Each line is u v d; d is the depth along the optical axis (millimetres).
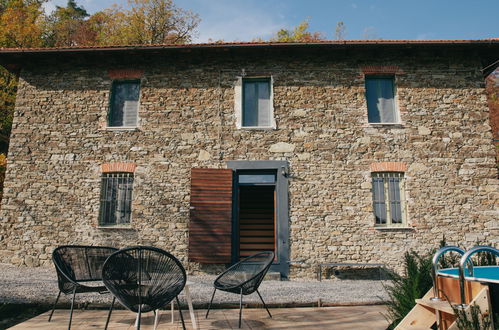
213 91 8859
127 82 9188
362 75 8820
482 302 2895
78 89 8969
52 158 8609
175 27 18875
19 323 4273
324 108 8672
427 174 8305
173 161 8539
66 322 4293
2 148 13797
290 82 8828
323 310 5137
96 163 8562
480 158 8383
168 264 3389
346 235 8078
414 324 3465
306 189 8297
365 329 4105
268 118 8852
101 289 3945
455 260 4273
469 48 8672
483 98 8641
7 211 8383
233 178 8500
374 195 8391
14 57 8906
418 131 8516
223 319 4570
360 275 7969
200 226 8039
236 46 8516
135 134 8680
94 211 8328
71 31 17938
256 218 10977
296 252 8031
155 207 8320
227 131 8648
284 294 6215
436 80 8766
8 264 8164
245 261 5141
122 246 8156
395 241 8039
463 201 8180
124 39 17969
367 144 8477
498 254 3164
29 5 15836
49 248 8203
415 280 3887
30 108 8875
